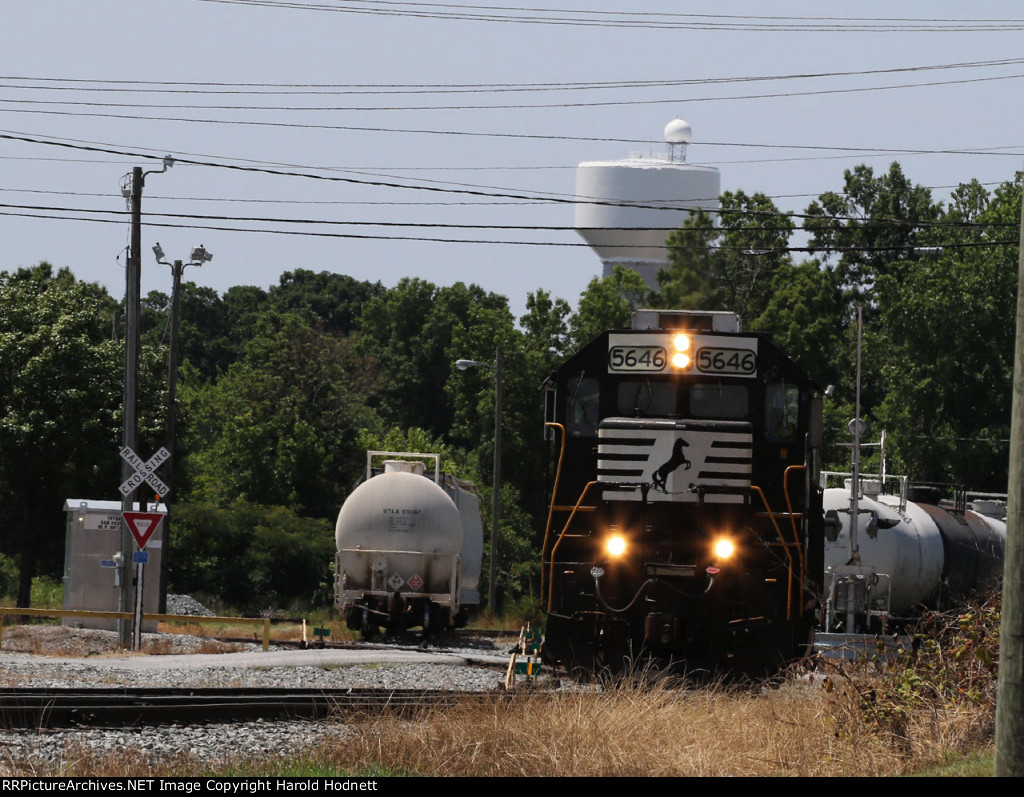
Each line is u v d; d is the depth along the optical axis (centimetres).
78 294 17450
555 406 6881
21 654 9375
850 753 4469
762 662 6431
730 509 6538
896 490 16462
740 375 6762
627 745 4453
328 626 13875
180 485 18750
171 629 13700
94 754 4547
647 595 6456
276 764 4453
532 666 7012
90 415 16488
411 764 4462
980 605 6125
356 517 12262
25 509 16688
